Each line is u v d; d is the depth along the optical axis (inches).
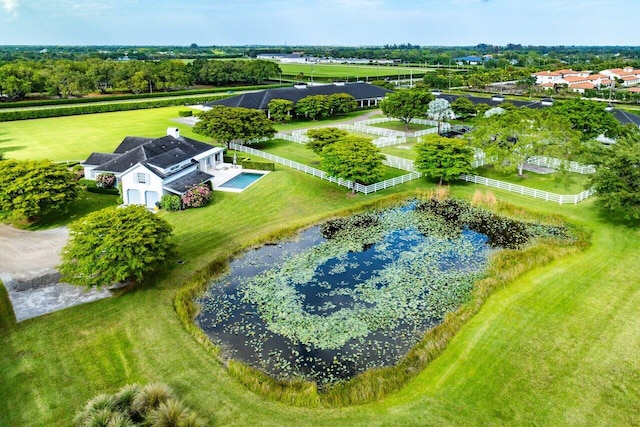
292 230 1423.5
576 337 874.8
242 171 1977.1
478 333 898.7
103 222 1051.9
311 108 3147.1
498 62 7844.5
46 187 1430.9
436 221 1517.0
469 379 776.9
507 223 1488.7
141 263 1003.9
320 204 1633.9
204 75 5487.2
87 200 1647.4
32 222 1470.2
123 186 1608.0
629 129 1982.0
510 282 1089.4
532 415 697.6
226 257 1248.8
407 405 726.5
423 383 774.5
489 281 1087.0
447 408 716.0
